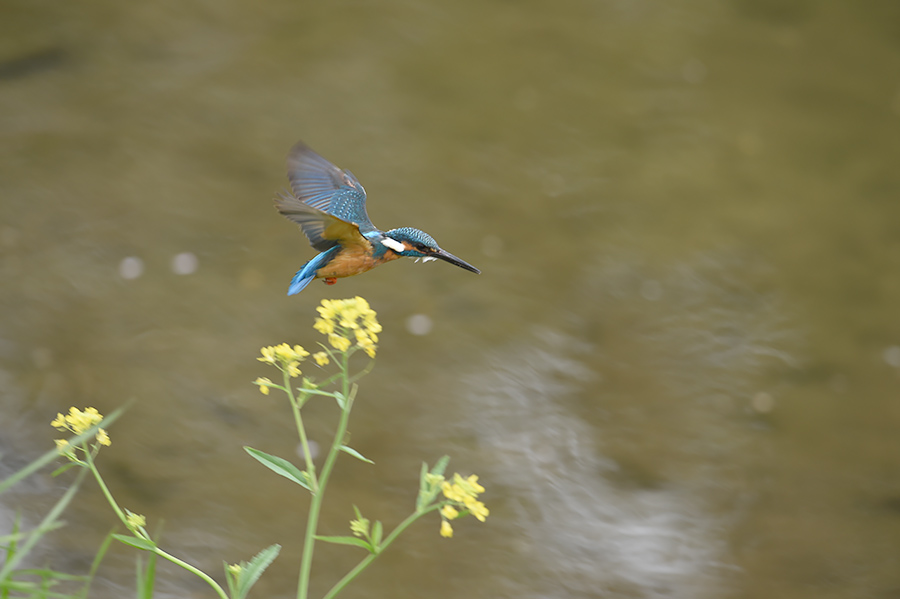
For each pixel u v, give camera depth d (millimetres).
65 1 17172
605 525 9609
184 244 12539
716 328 12320
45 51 15820
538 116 16266
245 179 13906
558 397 11094
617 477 10172
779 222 14430
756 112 17094
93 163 13633
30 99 14711
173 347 10945
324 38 17516
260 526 9109
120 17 17062
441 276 12711
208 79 15906
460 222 13555
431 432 10414
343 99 15938
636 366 11656
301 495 9562
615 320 12312
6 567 3951
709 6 20328
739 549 9508
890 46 19594
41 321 10938
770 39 19422
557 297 12570
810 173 15648
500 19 19000
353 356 11258
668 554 9367
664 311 12523
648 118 16562
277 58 16734
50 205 12711
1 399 9805
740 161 15750
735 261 13531
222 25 17438
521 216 13930
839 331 12461
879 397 11492
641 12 19859
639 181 14984
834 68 18656
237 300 11797
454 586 8797
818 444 10797
